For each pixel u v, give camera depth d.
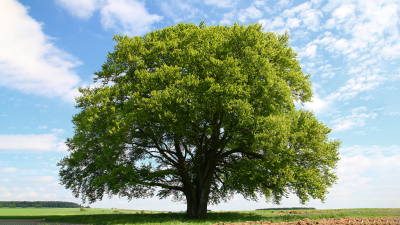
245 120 18.38
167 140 24.58
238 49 21.38
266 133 17.59
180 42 23.34
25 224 17.17
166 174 23.86
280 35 27.31
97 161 19.73
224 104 17.66
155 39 25.19
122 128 18.06
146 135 20.70
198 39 22.48
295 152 19.03
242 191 26.12
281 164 18.19
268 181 20.30
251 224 13.70
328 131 20.33
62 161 22.94
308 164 19.67
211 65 19.19
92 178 22.02
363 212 19.95
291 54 25.55
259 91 19.98
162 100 17.42
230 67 18.67
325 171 20.11
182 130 18.48
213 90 17.53
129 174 19.58
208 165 22.41
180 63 21.55
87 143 19.94
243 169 21.19
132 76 22.83
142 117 18.30
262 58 19.84
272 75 20.06
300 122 19.83
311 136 18.58
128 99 21.23
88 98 19.92
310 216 19.67
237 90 18.22
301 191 18.48
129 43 22.31
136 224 15.70
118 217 22.56
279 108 20.91
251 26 21.59
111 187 20.23
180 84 18.50
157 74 19.12
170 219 19.23
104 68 22.84
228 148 26.64
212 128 20.36
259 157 20.66
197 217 21.39
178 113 17.64
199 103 18.64
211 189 29.55
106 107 19.36
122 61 22.34
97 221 19.00
